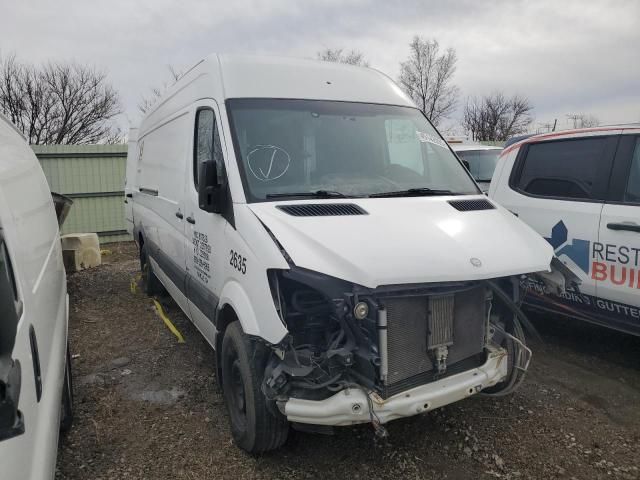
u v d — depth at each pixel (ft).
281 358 9.76
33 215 10.34
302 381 9.53
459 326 10.44
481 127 138.10
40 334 8.14
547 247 11.64
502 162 19.44
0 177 8.26
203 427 12.91
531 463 11.31
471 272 9.86
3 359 5.58
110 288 27.48
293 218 10.55
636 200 15.02
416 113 15.33
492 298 11.14
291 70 14.28
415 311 9.89
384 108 14.67
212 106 13.46
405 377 9.82
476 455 11.60
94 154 45.55
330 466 11.25
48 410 7.72
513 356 11.90
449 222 11.25
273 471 11.09
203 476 10.95
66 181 44.96
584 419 13.07
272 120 12.90
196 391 14.94
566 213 16.56
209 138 13.51
